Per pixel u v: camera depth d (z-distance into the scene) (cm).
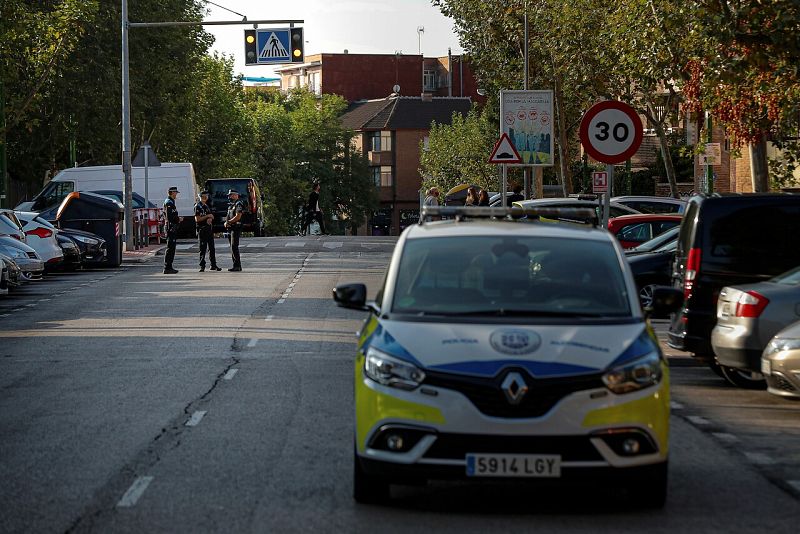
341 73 18888
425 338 1084
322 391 1794
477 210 1316
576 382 1041
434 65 19550
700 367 2173
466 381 1041
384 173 17125
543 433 1031
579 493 1180
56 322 2831
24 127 7556
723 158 7112
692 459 1354
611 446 1041
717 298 1934
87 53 7481
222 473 1248
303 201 14925
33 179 8069
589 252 1227
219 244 6419
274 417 1577
